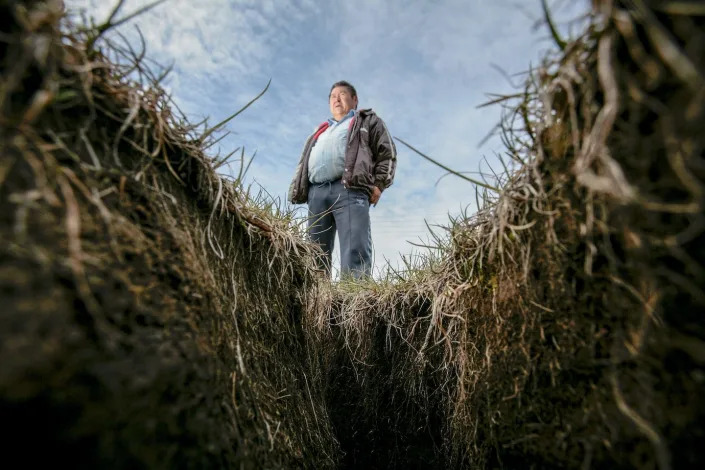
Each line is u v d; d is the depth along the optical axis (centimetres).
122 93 62
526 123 69
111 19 54
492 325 89
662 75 44
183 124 80
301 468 100
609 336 53
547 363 66
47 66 46
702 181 40
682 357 44
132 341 45
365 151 270
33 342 34
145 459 42
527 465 69
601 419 53
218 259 85
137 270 51
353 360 188
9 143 39
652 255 47
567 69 55
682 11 41
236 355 78
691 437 42
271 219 129
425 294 164
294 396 117
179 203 73
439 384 154
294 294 142
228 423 64
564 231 62
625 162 48
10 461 32
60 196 43
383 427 173
